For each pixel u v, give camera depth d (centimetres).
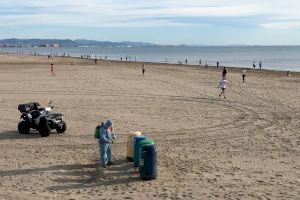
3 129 1970
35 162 1409
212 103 2898
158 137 1806
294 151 1569
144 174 1228
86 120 2208
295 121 2195
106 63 9269
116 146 1636
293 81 4747
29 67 7131
